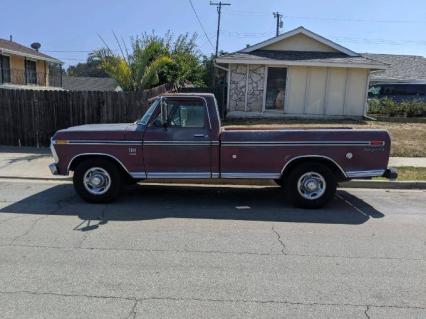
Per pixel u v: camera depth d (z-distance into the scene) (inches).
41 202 287.0
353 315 141.9
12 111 520.1
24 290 155.6
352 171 274.7
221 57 762.8
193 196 313.3
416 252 202.8
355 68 778.2
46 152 483.2
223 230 232.2
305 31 806.5
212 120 274.4
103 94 520.7
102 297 151.2
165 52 916.0
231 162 276.2
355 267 182.5
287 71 781.9
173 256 191.5
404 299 153.9
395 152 490.6
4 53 1168.8
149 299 150.3
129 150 277.4
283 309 144.9
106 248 200.2
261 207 284.8
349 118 779.4
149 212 266.8
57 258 186.5
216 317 138.9
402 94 1042.1
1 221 242.4
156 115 277.0
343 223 250.5
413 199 314.5
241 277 170.1
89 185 284.5
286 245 209.3
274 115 795.4
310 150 272.7
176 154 276.8
